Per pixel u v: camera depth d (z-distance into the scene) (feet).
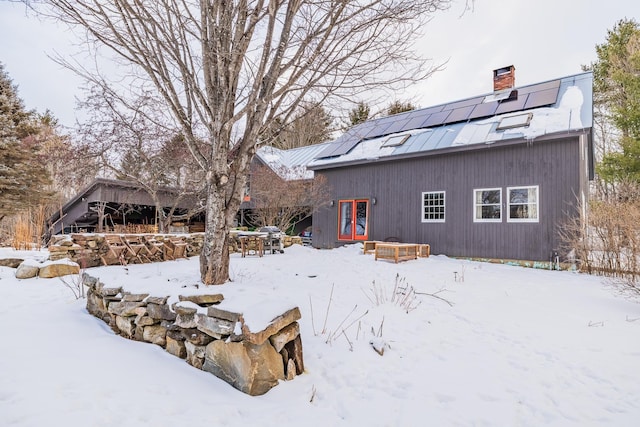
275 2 10.77
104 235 23.18
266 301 8.66
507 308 14.69
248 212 53.16
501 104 35.12
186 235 29.37
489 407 7.43
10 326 9.96
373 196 38.86
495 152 30.76
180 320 9.06
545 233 27.94
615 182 44.96
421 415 7.09
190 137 12.97
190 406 6.66
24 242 27.50
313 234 44.09
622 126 45.55
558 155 27.61
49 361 7.77
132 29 12.66
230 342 7.91
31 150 51.52
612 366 9.29
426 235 34.73
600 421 6.94
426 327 12.21
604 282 19.95
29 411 5.83
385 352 10.04
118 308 10.53
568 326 12.44
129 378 7.40
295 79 11.86
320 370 8.88
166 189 39.81
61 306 12.88
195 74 12.53
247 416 6.61
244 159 12.45
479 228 31.37
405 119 42.63
